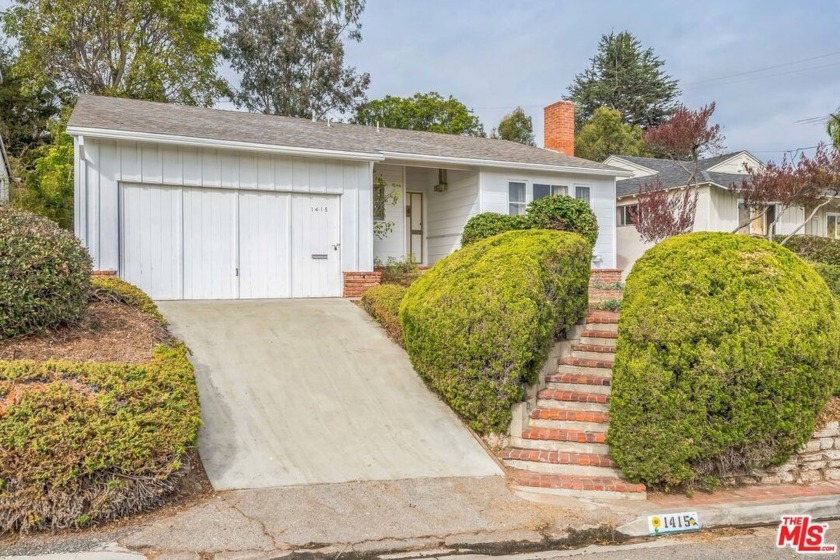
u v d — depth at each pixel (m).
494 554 4.25
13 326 5.73
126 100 13.99
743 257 5.79
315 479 5.25
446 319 6.44
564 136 19.77
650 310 5.51
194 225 10.39
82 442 4.27
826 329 5.52
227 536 4.16
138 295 7.95
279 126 13.76
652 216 13.16
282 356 7.70
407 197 15.96
